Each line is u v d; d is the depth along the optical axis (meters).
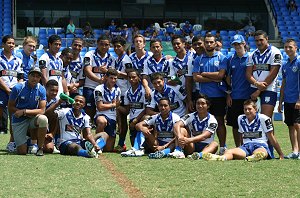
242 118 7.71
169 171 6.32
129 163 6.98
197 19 29.12
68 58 9.51
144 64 8.99
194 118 7.87
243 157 7.46
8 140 10.21
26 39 9.59
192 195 5.04
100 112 8.76
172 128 7.97
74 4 28.66
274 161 7.25
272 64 8.00
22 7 28.17
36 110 7.77
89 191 5.18
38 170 6.32
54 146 8.28
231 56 8.46
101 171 6.31
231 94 8.40
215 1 29.27
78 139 8.13
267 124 7.60
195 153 7.38
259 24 29.23
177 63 8.84
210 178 5.88
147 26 28.91
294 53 7.96
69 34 25.88
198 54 8.57
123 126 8.96
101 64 9.31
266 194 5.11
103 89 8.77
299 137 7.80
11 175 5.98
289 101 7.96
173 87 8.66
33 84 7.82
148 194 5.06
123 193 5.11
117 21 28.88
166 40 25.34
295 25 27.55
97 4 28.84
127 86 9.18
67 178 5.84
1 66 9.12
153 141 8.03
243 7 29.28
